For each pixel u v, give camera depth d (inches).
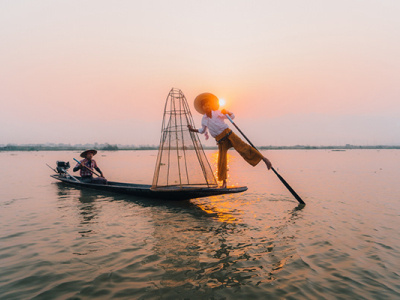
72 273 115.7
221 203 260.7
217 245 147.3
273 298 95.3
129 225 186.7
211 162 969.5
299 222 190.9
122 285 105.3
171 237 160.9
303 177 511.5
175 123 270.1
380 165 935.7
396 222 190.4
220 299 94.7
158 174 269.3
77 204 259.1
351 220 195.9
